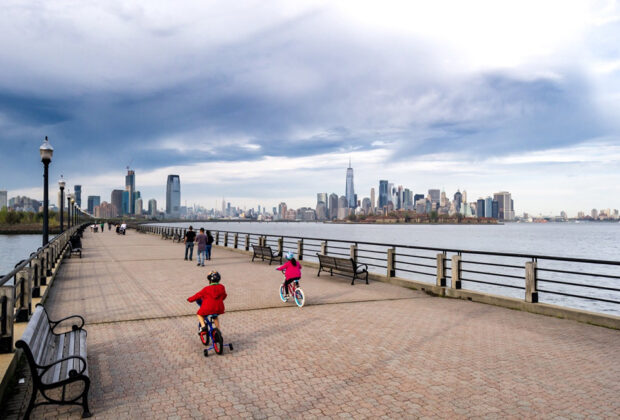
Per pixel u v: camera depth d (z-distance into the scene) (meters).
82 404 4.30
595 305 33.19
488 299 10.24
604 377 5.51
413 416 4.40
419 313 9.19
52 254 14.88
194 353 6.40
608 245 104.94
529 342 7.06
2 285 5.52
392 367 5.84
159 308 9.48
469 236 160.75
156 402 4.70
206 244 19.41
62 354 5.03
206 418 4.33
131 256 22.47
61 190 28.53
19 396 4.84
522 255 9.68
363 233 188.50
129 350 6.53
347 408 4.58
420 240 121.88
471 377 5.49
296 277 9.95
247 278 14.31
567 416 4.42
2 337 5.48
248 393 4.96
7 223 151.75
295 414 4.43
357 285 13.08
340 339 7.16
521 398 4.86
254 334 7.46
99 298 10.66
